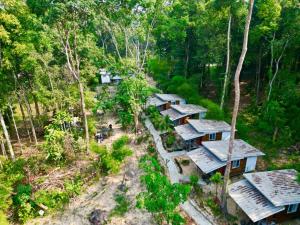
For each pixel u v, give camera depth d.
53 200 24.61
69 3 26.08
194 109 41.38
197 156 28.02
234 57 44.34
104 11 34.34
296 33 31.34
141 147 35.47
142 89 42.47
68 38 32.34
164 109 49.31
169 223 21.08
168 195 20.36
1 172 27.78
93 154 32.59
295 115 32.94
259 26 33.81
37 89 37.00
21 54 28.00
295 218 21.12
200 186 25.92
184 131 34.75
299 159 28.61
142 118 46.06
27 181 26.00
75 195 25.73
